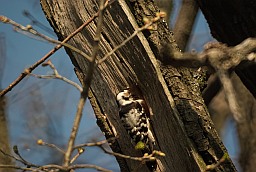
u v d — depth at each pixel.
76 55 12.77
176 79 11.63
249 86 12.52
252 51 8.64
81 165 9.16
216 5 12.21
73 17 12.70
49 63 9.73
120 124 12.50
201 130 11.34
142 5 11.85
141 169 12.40
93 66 9.30
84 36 12.55
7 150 13.71
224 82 8.11
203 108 11.55
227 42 12.41
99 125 12.66
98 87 12.60
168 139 11.85
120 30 12.01
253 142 16.55
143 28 9.63
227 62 8.64
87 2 12.44
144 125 12.14
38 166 9.78
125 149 12.48
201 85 11.82
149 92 12.12
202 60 8.81
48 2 13.16
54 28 13.05
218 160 11.20
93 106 12.68
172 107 11.47
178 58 9.16
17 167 9.66
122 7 11.84
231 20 12.20
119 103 12.35
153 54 11.70
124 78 12.36
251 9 12.00
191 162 11.43
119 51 12.16
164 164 12.04
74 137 9.19
